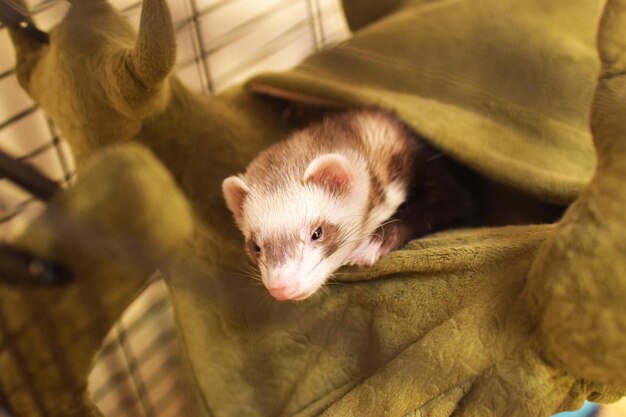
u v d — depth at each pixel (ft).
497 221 1.12
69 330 0.80
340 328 0.92
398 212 1.05
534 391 0.75
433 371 0.80
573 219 0.71
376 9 1.45
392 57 1.23
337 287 0.95
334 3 1.80
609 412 1.12
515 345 0.76
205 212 0.99
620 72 0.72
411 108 1.12
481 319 0.79
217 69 1.52
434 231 1.05
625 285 0.68
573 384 0.77
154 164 0.73
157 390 1.26
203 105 1.04
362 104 1.13
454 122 1.10
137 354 1.25
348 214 0.98
